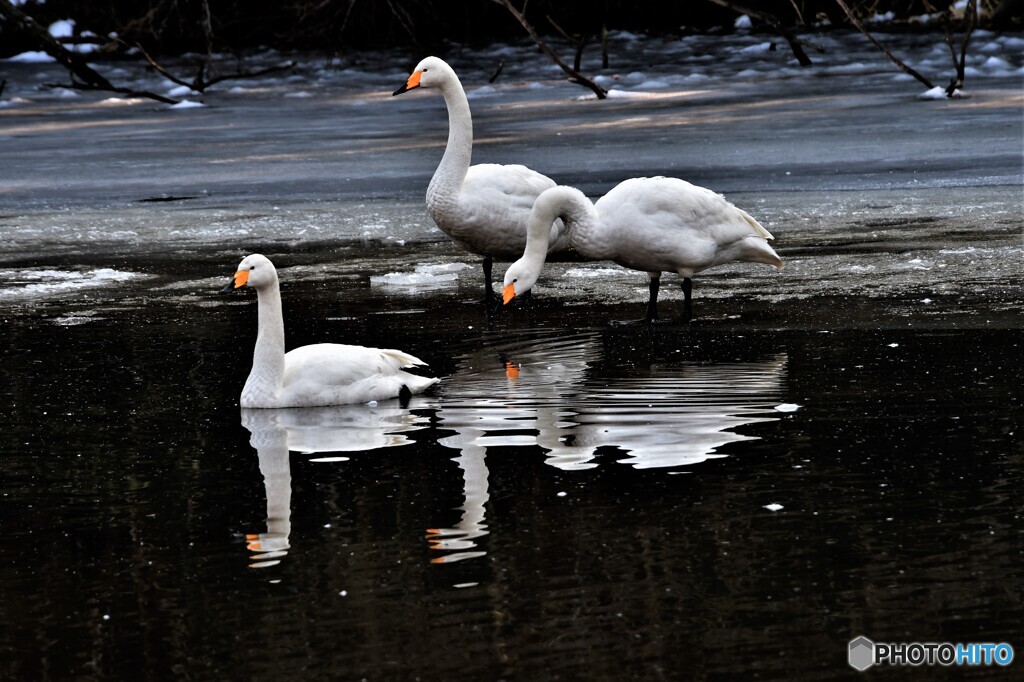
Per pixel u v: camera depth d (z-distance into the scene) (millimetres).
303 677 6477
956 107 35750
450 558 7797
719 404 10891
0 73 56781
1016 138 29266
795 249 18875
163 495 9133
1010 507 8273
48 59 61469
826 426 10125
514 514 8461
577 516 8375
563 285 16891
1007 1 57250
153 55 64250
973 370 11719
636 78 49438
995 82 41781
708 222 14211
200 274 18656
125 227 23312
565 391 11586
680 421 10414
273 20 65312
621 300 15828
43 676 6609
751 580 7352
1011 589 7137
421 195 25859
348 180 28188
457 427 10516
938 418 10242
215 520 8594
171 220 23953
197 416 11172
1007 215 20719
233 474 9523
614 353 13102
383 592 7375
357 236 21734
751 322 14289
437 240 21125
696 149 30391
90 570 7863
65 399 11875
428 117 40156
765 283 16484
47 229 23281
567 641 6742
